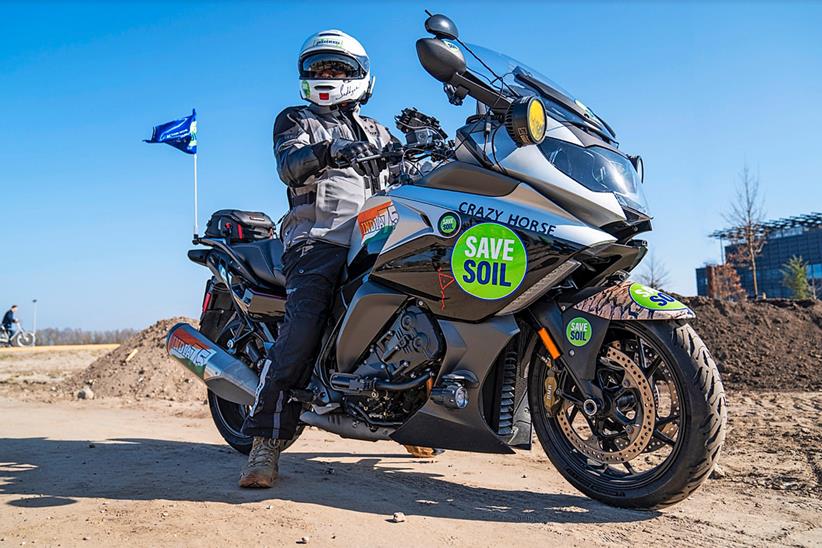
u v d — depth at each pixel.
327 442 5.50
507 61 3.72
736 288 26.09
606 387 3.37
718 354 9.46
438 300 3.55
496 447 3.47
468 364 3.49
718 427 3.10
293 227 4.19
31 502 3.45
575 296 3.43
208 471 4.23
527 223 3.36
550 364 3.55
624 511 3.34
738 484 3.89
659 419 3.30
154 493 3.62
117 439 5.57
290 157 3.92
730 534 2.99
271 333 4.64
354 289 3.96
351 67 4.34
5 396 9.24
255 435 3.81
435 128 4.06
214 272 4.98
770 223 50.12
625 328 3.32
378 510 3.32
